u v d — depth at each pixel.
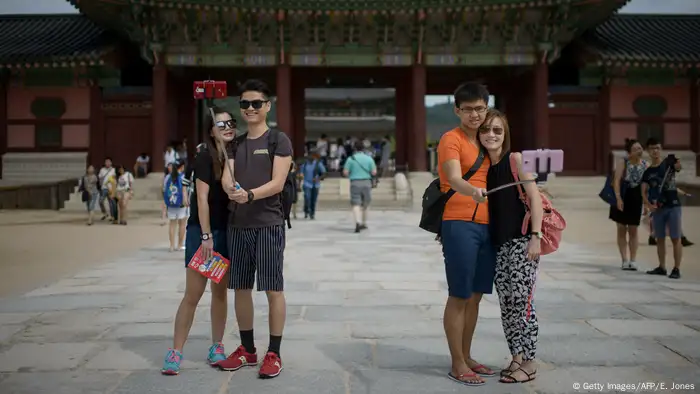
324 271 9.82
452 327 4.47
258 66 28.25
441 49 28.28
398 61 28.34
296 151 31.06
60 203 27.62
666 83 29.89
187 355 5.16
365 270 9.94
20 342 5.56
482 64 28.31
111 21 27.92
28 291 8.18
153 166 27.06
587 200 25.20
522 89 30.88
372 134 57.75
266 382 4.46
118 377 4.57
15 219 21.36
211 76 31.08
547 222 4.45
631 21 32.16
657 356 5.06
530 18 27.52
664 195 9.16
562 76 32.53
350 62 28.38
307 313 6.75
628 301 7.36
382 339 5.66
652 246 13.34
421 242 14.04
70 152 29.12
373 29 28.28
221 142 4.45
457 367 4.48
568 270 9.94
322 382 4.45
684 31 31.11
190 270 4.70
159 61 27.36
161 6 25.97
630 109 30.02
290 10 26.56
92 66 28.17
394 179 28.17
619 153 29.61
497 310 6.84
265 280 4.63
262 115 4.73
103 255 12.10
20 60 26.69
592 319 6.41
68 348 5.35
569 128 29.84
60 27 31.03
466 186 4.22
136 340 5.64
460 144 4.45
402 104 31.73
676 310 6.84
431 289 8.24
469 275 4.39
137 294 7.89
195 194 4.80
